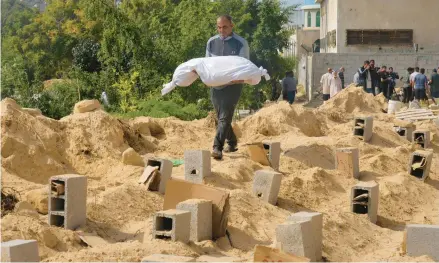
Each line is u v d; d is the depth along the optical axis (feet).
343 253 32.68
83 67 108.58
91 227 31.22
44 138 42.52
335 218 37.06
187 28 89.86
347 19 150.20
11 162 39.45
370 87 121.29
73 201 30.60
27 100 72.02
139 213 33.94
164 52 87.10
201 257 28.32
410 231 31.81
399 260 30.91
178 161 46.06
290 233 28.76
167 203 32.83
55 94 76.64
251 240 32.55
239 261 27.94
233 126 60.39
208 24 92.32
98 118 46.47
